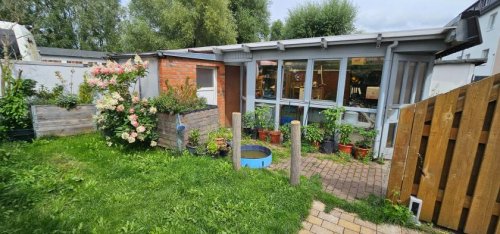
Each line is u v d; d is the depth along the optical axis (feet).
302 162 14.43
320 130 16.65
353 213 8.85
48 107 15.99
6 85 17.85
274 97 19.27
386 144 15.24
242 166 12.62
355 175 12.64
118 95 13.69
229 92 22.89
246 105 20.74
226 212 8.02
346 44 15.11
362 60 15.07
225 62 21.33
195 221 7.54
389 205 8.61
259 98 20.01
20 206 7.81
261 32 59.11
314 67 16.97
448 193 7.59
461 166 7.25
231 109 23.38
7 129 14.55
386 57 13.88
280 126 19.06
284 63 18.19
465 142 7.09
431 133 7.60
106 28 81.15
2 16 27.37
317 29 52.60
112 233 6.96
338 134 16.21
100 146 14.69
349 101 16.24
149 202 8.59
